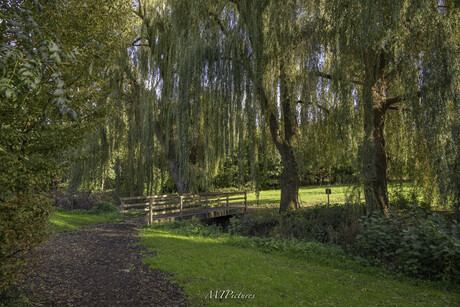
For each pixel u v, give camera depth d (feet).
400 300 13.47
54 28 7.45
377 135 26.81
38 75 5.59
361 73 23.70
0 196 9.45
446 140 20.17
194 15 34.53
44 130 10.36
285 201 38.47
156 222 34.42
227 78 32.58
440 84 20.07
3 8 7.04
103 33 11.98
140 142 45.70
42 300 12.34
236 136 33.58
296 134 38.01
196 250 22.15
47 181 10.81
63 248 22.49
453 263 16.01
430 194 25.45
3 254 9.45
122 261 19.25
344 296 13.84
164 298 13.29
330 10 25.35
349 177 26.27
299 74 27.68
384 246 19.12
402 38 21.63
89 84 11.20
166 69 41.14
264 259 19.95
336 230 26.12
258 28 30.78
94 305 12.30
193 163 46.32
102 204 47.65
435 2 20.86
